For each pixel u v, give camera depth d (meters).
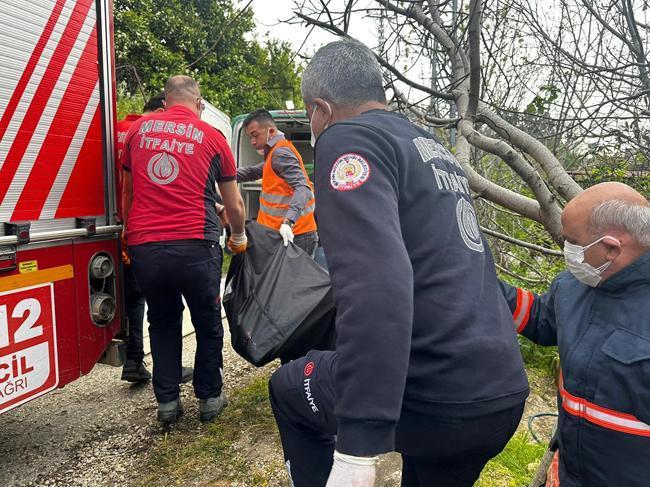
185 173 2.51
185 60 10.18
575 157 3.47
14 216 2.01
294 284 2.47
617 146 2.98
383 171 1.16
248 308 2.47
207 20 9.84
